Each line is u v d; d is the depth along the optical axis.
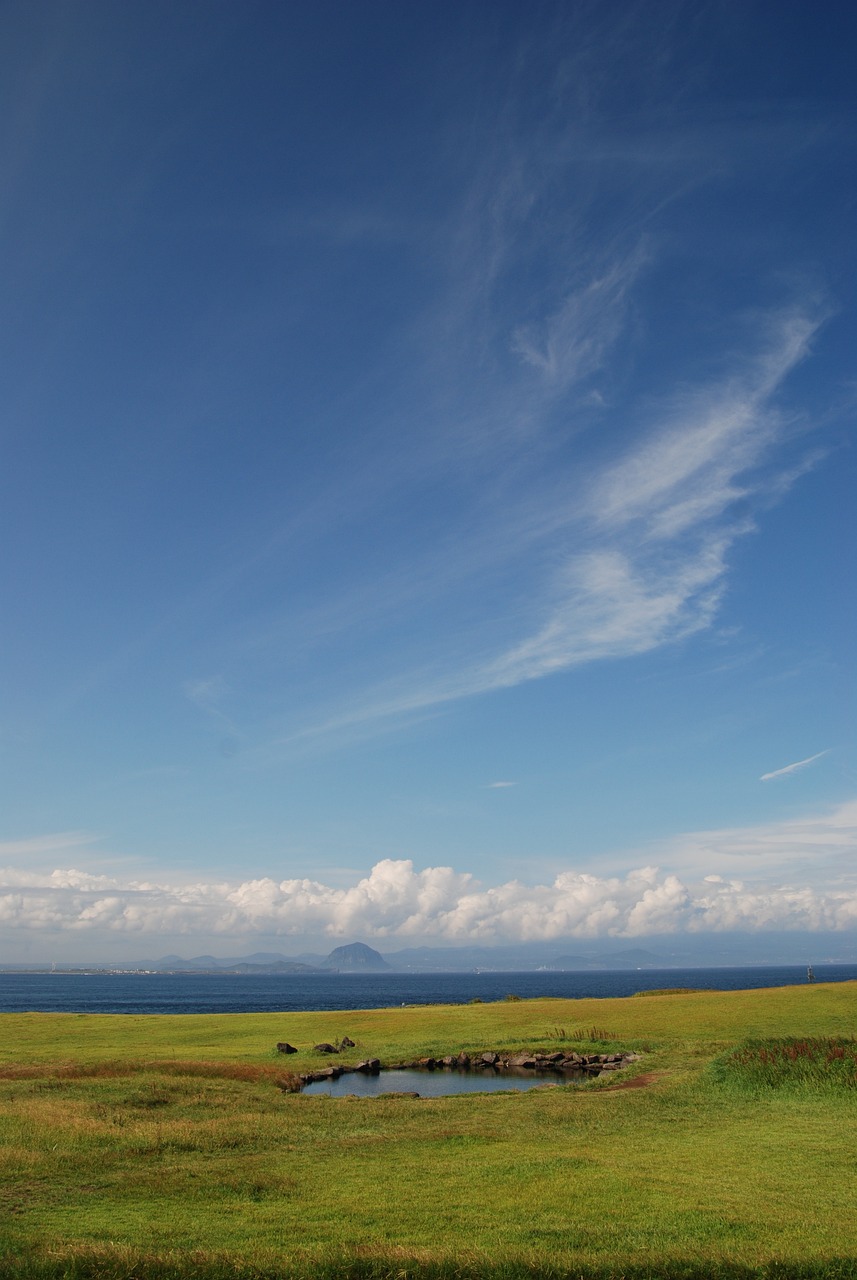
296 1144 21.33
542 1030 47.28
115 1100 26.88
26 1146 19.88
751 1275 12.08
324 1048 42.09
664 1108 25.91
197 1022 56.72
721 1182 17.11
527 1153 20.03
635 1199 15.90
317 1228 14.34
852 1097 26.56
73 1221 14.68
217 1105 27.02
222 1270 11.94
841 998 52.78
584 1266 12.14
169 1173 18.12
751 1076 29.56
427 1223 14.58
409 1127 23.48
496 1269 12.00
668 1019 48.88
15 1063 36.94
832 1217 14.71
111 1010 146.62
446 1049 41.91
